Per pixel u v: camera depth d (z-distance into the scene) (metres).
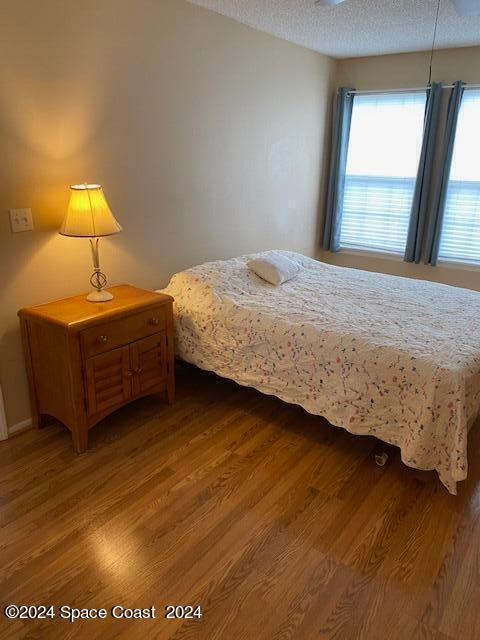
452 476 2.02
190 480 2.19
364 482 2.21
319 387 2.41
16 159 2.26
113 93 2.62
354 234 4.90
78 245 2.62
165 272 3.24
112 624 1.50
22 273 2.39
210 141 3.33
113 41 2.55
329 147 4.75
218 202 3.54
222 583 1.66
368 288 3.18
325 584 1.66
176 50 2.91
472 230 4.23
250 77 3.53
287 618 1.53
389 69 4.29
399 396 2.15
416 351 2.16
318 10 3.03
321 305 2.80
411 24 3.30
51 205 2.45
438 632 1.50
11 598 1.58
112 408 2.47
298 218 4.58
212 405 2.87
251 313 2.66
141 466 2.28
